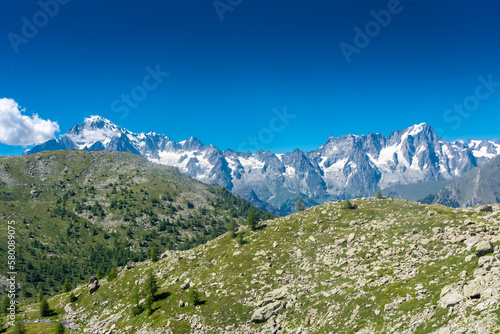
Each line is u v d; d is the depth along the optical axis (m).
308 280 75.19
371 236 84.19
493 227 60.28
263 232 119.12
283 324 63.38
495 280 37.72
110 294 116.00
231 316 74.06
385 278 58.16
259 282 82.56
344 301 58.41
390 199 122.31
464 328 33.03
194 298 83.94
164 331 75.94
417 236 72.56
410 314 42.59
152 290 95.06
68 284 150.88
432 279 49.53
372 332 44.09
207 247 124.19
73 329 100.94
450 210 89.75
